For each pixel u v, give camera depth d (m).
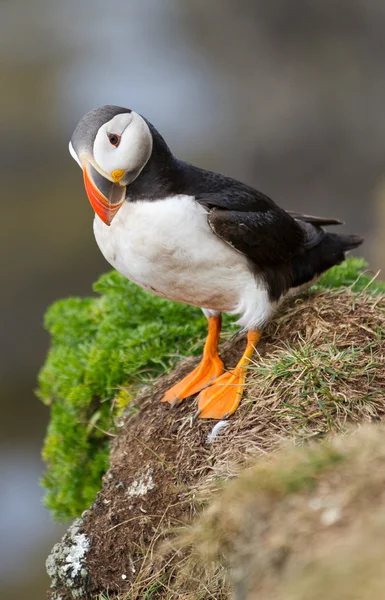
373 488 3.69
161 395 7.26
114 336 8.51
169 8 32.50
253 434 6.10
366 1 28.53
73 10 33.44
